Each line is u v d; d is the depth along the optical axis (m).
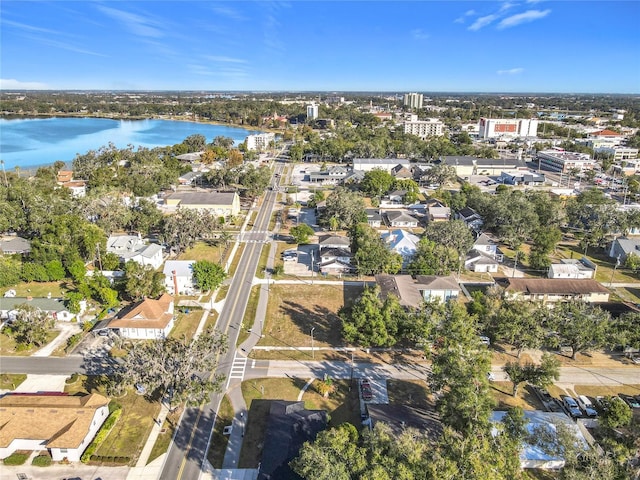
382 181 172.75
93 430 55.75
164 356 60.06
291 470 48.06
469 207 148.50
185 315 85.81
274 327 82.31
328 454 42.88
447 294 89.44
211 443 55.53
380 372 70.12
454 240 110.12
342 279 102.69
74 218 107.25
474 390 52.66
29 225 121.06
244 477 50.75
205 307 88.94
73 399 58.75
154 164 190.25
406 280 91.62
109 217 121.69
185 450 54.31
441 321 71.44
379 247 102.69
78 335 77.00
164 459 52.94
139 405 61.84
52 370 69.06
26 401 58.09
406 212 144.25
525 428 53.59
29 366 69.88
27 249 109.50
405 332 73.06
